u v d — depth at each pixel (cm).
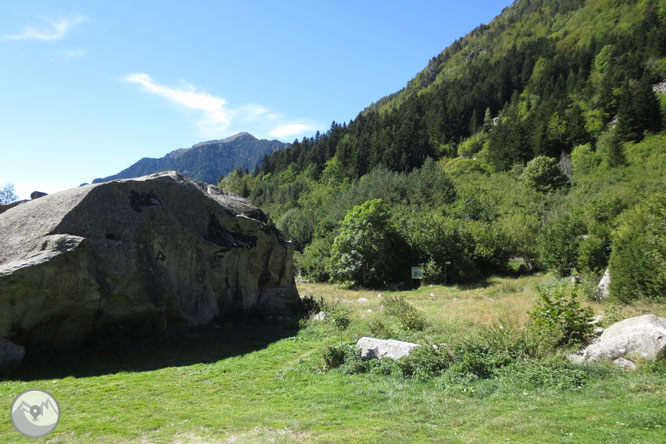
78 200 1320
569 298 1900
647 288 1525
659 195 1611
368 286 4028
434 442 580
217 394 871
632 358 870
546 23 19138
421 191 6706
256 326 1722
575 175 7300
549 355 938
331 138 13375
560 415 655
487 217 5416
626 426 595
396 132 10944
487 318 1529
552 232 3030
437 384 876
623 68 9712
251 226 2064
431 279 3709
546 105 9775
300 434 625
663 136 6894
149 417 721
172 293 1467
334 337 1464
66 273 1106
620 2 14700
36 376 997
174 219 1594
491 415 682
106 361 1152
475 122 11894
